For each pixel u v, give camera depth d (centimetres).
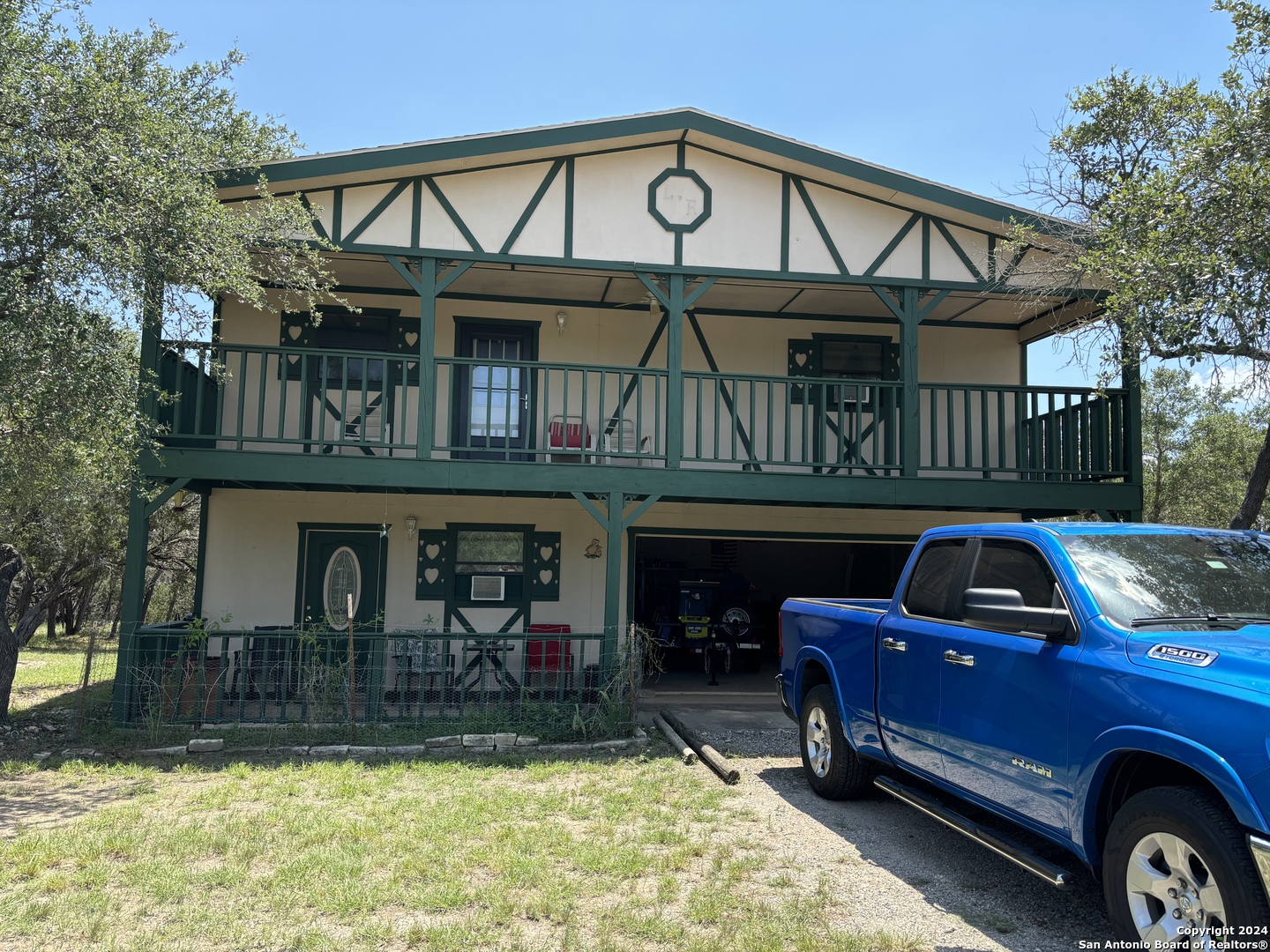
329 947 386
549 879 462
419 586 1130
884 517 1222
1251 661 319
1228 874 297
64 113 741
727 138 966
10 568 916
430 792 649
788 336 1234
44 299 721
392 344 1153
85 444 780
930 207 1017
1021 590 446
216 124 1413
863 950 382
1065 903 438
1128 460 1020
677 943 390
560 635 874
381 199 946
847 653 586
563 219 973
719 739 841
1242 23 750
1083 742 366
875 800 623
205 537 1098
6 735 836
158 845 512
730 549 1764
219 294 1037
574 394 1184
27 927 405
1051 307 1131
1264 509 1722
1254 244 673
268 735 816
